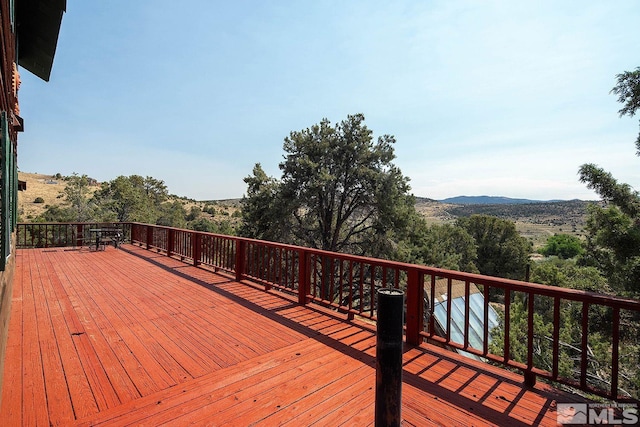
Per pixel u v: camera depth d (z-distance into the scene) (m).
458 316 14.23
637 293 4.31
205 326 4.02
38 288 5.71
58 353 3.20
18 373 2.80
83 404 2.37
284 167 17.86
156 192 47.66
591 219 4.72
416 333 3.57
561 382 2.54
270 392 2.58
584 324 2.46
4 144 2.74
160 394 2.52
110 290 5.64
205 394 2.53
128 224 13.28
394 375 1.73
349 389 2.64
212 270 7.54
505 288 2.87
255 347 3.43
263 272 5.91
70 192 33.12
